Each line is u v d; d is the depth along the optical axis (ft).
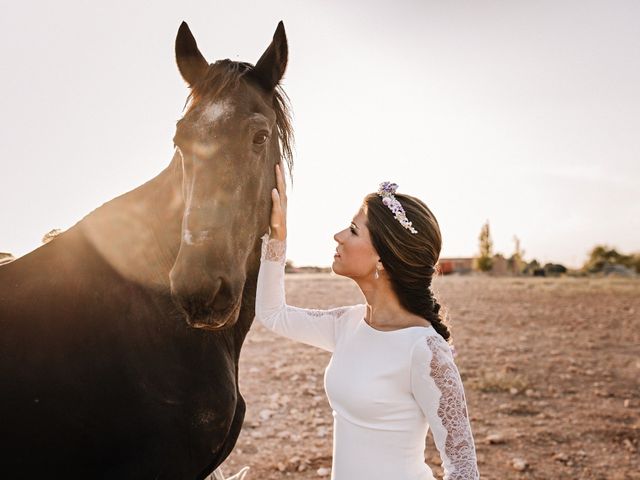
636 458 15.56
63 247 7.15
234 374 7.80
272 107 7.88
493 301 51.72
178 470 6.89
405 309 6.90
